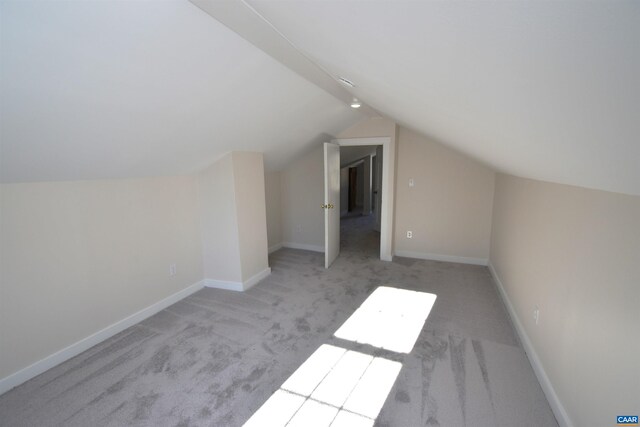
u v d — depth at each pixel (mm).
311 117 3326
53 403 1827
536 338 2100
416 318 2773
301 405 1793
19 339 2014
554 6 343
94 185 2406
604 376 1271
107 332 2518
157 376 2049
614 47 368
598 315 1342
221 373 2068
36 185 2068
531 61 519
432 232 4449
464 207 4234
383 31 715
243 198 3395
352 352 2283
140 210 2779
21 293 2020
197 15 1340
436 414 1720
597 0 299
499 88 730
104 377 2047
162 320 2789
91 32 1198
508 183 3197
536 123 854
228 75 1898
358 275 3863
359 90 2260
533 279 2234
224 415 1727
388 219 4344
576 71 477
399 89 1422
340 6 671
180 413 1743
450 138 2584
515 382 1967
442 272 3941
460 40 570
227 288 3471
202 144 2682
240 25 1392
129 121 1863
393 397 1847
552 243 1898
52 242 2168
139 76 1543
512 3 374
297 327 2639
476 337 2471
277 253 4898
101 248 2477
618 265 1211
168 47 1453
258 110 2572
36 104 1412
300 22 1050
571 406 1546
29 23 1066
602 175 1054
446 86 943
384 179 4293
